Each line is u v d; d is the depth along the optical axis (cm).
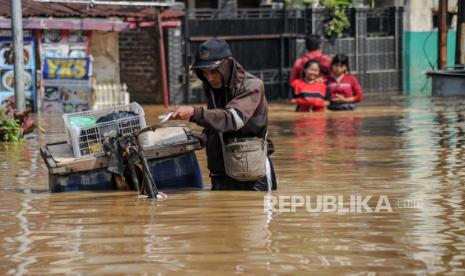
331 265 871
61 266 881
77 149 1331
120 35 3791
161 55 3284
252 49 3888
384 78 4384
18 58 2520
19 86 2520
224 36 3800
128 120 1349
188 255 912
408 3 4456
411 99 3516
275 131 2284
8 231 1047
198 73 1228
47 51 3138
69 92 3094
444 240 978
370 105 3186
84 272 859
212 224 1059
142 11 3288
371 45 4316
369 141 2028
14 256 924
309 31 4094
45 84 3112
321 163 1648
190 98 3738
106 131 1345
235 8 3894
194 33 3738
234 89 1211
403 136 2125
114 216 1121
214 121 1183
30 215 1147
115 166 1302
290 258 898
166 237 994
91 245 964
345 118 2639
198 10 3775
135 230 1034
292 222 1066
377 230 1026
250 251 927
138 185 1304
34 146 2055
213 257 902
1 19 2969
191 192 1289
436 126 2362
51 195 1301
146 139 1338
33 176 1558
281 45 3969
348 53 4238
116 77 3372
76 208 1186
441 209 1159
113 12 3216
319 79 2872
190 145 1331
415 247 945
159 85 3719
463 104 3180
